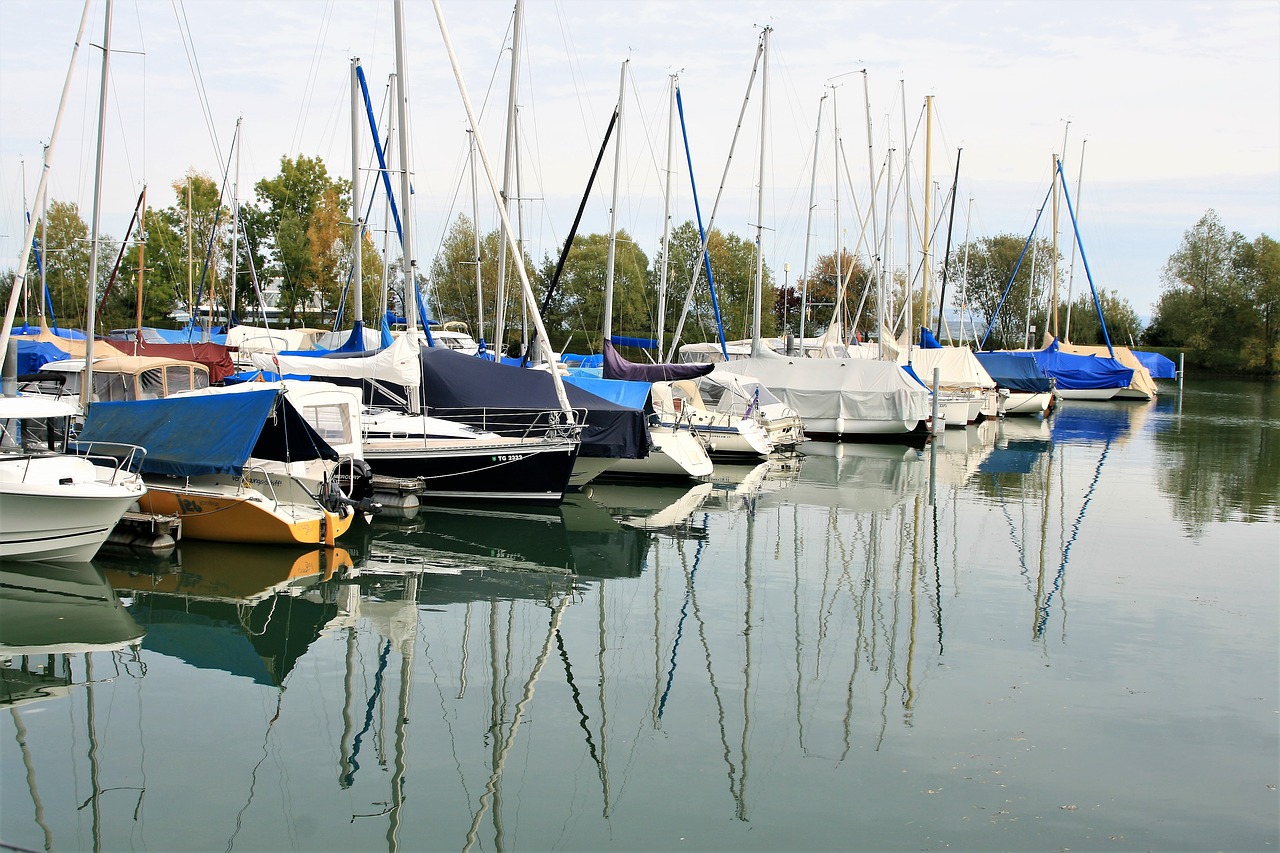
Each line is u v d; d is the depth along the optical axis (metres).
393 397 20.27
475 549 17.00
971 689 10.68
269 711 9.94
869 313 67.62
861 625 12.95
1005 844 7.56
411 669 11.22
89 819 7.76
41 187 16.69
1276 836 7.68
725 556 16.84
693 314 63.38
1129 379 55.31
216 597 13.70
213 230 45.06
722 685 10.80
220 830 7.66
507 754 9.08
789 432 32.03
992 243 82.75
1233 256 79.00
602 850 7.46
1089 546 17.69
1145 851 7.47
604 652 11.87
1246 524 19.83
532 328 27.30
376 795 8.28
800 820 7.89
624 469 24.84
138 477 15.05
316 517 16.12
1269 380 77.50
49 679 10.66
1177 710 10.10
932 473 27.17
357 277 26.92
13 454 14.38
